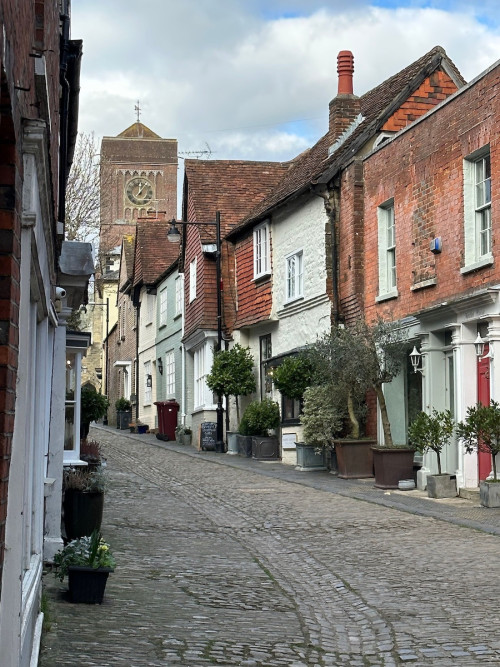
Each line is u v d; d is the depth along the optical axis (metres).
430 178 16.53
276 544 11.27
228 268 27.83
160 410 33.16
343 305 20.19
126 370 46.03
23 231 4.55
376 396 18.53
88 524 10.12
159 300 37.81
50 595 8.06
